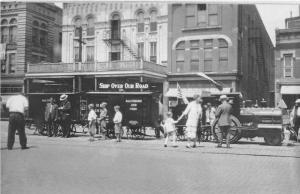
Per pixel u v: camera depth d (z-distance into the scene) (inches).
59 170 359.3
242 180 313.3
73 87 1326.3
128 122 733.9
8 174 338.0
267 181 309.4
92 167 377.4
